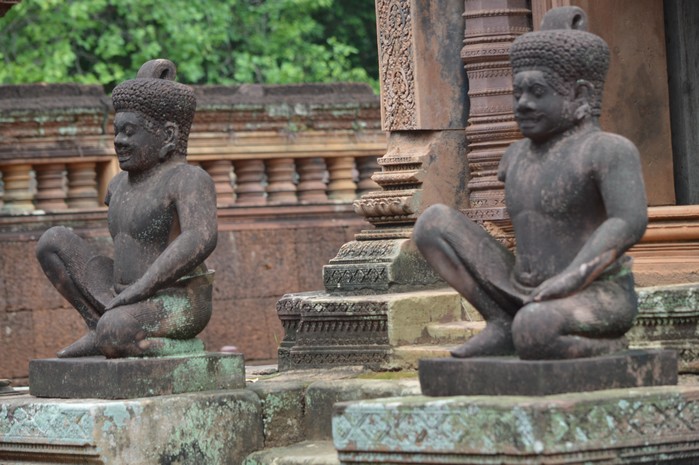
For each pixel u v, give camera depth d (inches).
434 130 446.3
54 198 617.0
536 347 311.9
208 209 373.4
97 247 613.9
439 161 444.8
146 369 366.0
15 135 607.2
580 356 313.0
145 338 370.3
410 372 399.2
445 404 306.8
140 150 377.7
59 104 609.9
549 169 325.7
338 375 404.2
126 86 379.2
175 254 368.2
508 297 327.6
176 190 374.3
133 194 381.1
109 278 386.3
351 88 660.1
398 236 436.8
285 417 385.4
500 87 438.3
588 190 321.4
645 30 458.9
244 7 936.3
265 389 383.6
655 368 320.5
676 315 365.4
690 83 461.1
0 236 606.2
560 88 322.7
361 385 379.2
